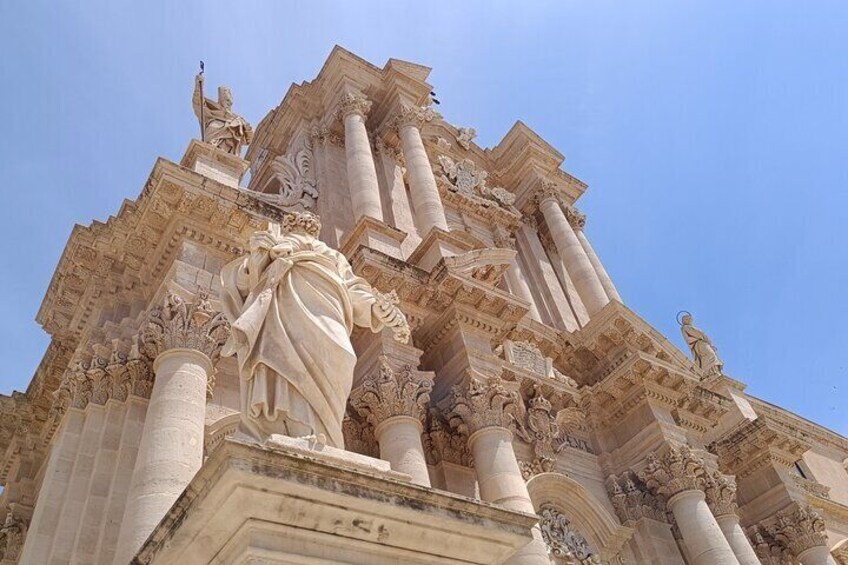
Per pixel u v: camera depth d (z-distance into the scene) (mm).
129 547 8359
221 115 17016
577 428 18641
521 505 12289
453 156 26797
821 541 20484
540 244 26297
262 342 6328
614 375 18906
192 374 10742
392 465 12062
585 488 16859
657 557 16312
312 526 5059
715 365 25250
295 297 6691
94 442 10922
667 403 18969
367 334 14273
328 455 5676
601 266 25578
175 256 13023
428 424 14109
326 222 19125
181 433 9773
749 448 22203
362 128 21344
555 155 28203
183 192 13094
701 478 17312
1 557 14398
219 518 4871
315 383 6270
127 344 12023
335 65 23250
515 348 18750
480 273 15883
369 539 5289
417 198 20688
